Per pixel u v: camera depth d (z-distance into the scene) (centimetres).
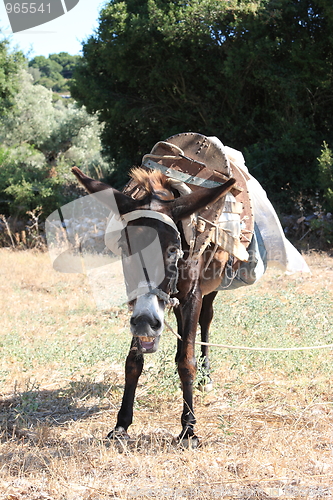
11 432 387
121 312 791
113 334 659
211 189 329
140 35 1518
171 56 1576
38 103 2941
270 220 479
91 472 310
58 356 564
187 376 356
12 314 764
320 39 1520
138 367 371
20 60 1912
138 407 422
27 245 1445
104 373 489
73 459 317
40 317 754
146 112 1666
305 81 1495
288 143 1459
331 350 543
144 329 290
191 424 354
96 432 378
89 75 1764
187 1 1509
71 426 389
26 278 1011
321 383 455
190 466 311
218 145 384
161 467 314
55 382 498
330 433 360
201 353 495
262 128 1609
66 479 300
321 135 1548
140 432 374
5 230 1542
